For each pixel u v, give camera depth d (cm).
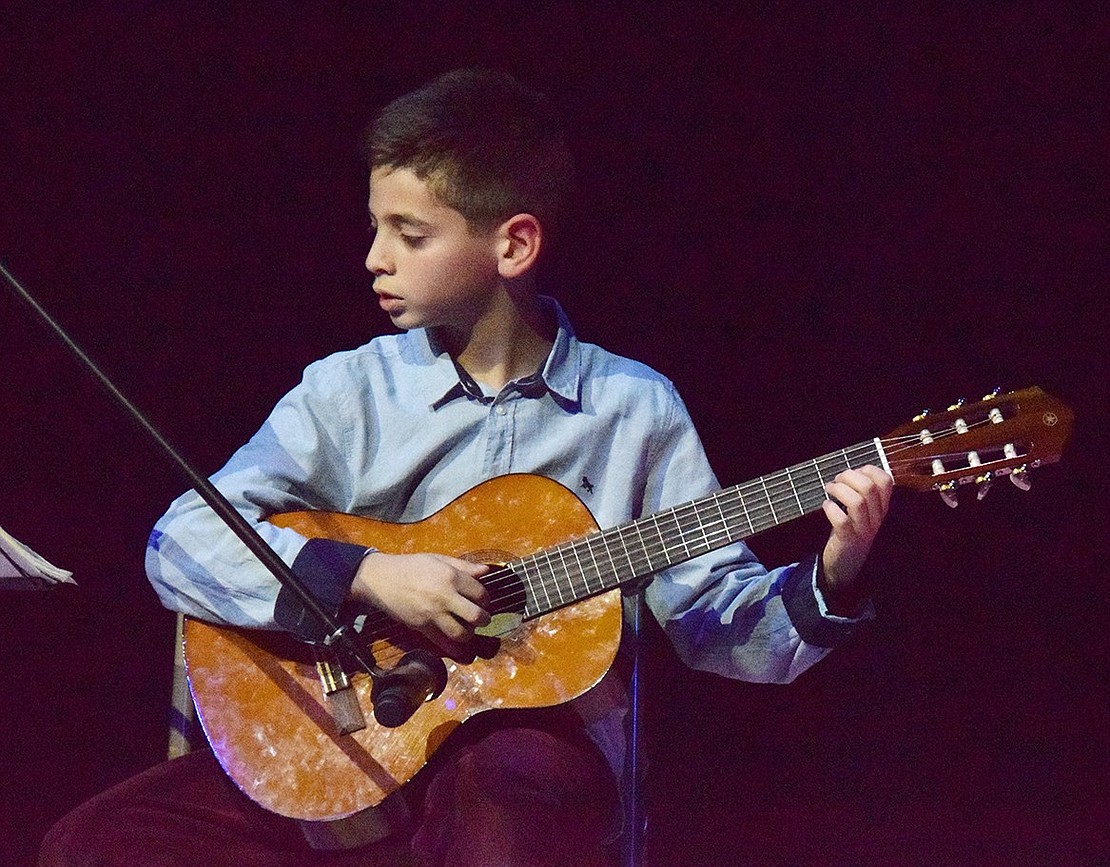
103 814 736
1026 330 1484
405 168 773
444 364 814
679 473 834
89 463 1517
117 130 1448
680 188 1491
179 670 817
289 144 1458
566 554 751
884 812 1538
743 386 1509
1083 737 1529
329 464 807
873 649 1570
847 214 1491
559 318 838
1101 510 1525
